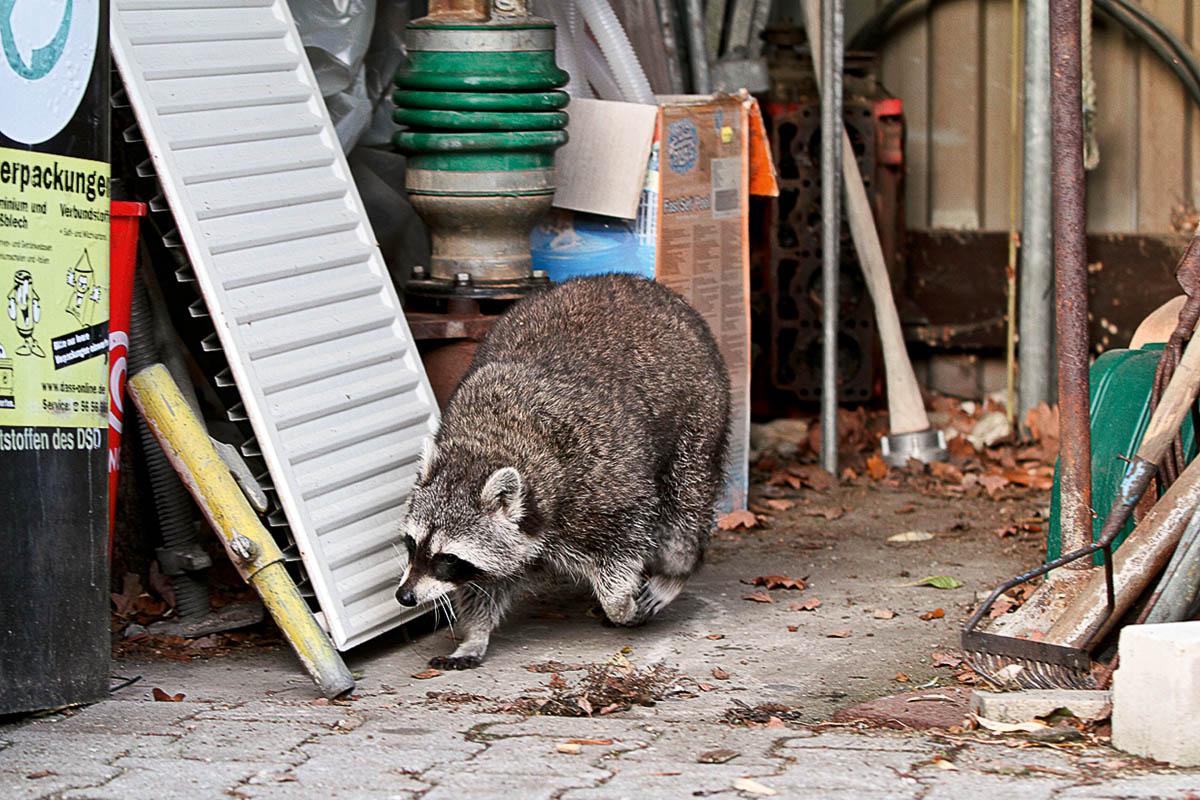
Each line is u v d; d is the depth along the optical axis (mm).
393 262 7160
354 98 6664
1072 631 4789
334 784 3826
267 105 5539
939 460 7934
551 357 5465
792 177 8367
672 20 7797
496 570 5121
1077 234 5047
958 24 8914
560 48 6781
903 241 8727
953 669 5027
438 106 6074
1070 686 4688
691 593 6051
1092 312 8719
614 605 5426
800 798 3674
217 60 5379
